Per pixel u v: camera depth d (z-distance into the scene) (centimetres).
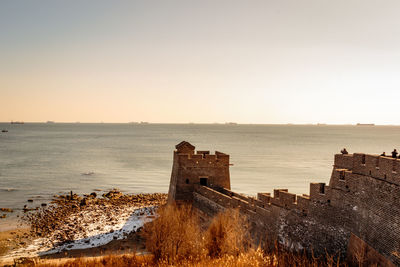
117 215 6850
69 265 3966
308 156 18350
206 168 5906
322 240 2947
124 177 11938
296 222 3275
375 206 2406
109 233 5734
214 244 3769
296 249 3228
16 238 5566
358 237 2552
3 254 4838
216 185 5931
